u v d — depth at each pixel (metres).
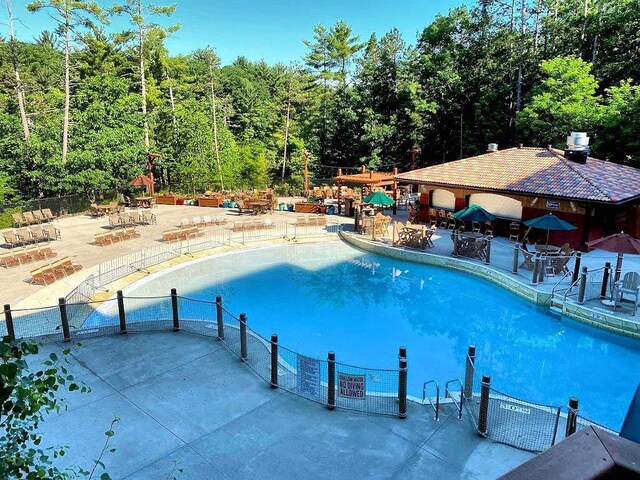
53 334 11.73
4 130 34.09
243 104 63.69
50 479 2.78
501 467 7.12
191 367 10.26
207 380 9.73
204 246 22.36
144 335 11.81
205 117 44.56
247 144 53.31
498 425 8.16
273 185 47.50
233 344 11.37
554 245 20.39
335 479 6.89
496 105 39.38
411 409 8.76
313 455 7.43
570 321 14.02
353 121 46.06
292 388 9.42
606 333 13.11
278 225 26.98
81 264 18.83
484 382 7.77
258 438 7.86
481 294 17.11
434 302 16.34
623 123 27.34
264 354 10.93
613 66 32.06
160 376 9.86
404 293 17.22
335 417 8.48
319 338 13.48
